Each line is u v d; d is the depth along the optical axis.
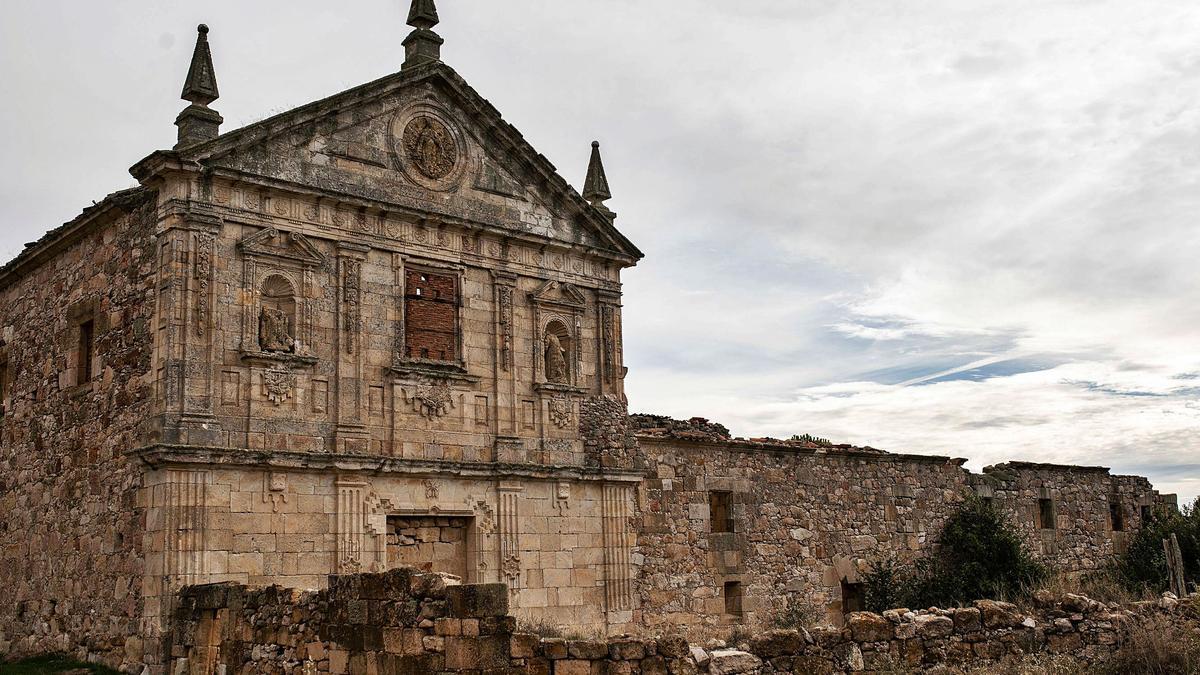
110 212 27.50
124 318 26.66
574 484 30.88
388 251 28.52
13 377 32.22
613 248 33.12
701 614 33.19
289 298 26.83
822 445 37.81
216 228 25.70
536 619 26.44
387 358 27.97
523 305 30.97
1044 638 19.72
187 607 23.05
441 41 30.61
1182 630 20.70
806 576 36.16
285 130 27.06
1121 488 48.44
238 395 25.48
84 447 27.50
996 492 42.94
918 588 38.38
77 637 26.48
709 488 34.22
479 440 29.28
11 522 30.91
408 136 29.50
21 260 31.36
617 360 32.69
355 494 26.58
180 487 24.11
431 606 17.25
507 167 31.39
